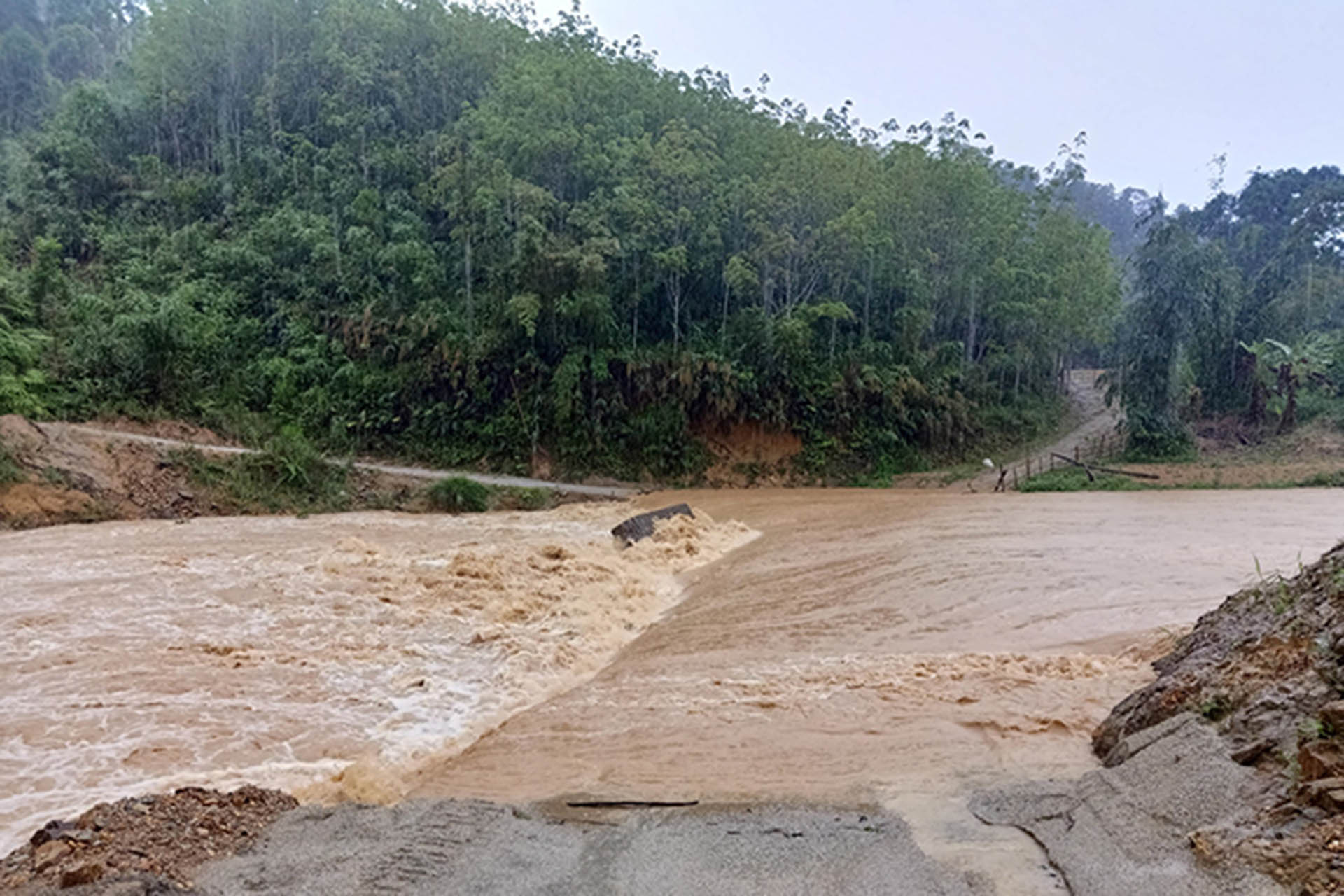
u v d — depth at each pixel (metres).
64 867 4.39
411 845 4.91
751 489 36.12
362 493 28.19
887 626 11.12
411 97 44.47
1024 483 34.84
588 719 8.01
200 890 4.30
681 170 36.62
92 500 22.83
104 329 30.38
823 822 5.21
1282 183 67.69
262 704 8.95
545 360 36.50
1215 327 43.47
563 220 36.59
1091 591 12.07
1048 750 6.39
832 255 37.97
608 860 4.81
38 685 9.36
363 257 37.62
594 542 20.55
